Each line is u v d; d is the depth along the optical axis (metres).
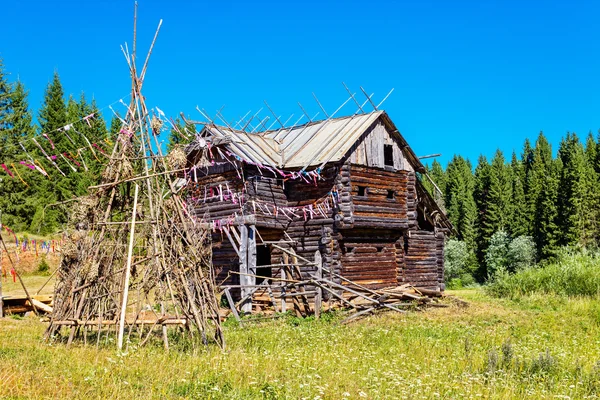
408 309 21.95
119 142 13.67
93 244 12.92
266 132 32.78
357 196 26.83
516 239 64.38
